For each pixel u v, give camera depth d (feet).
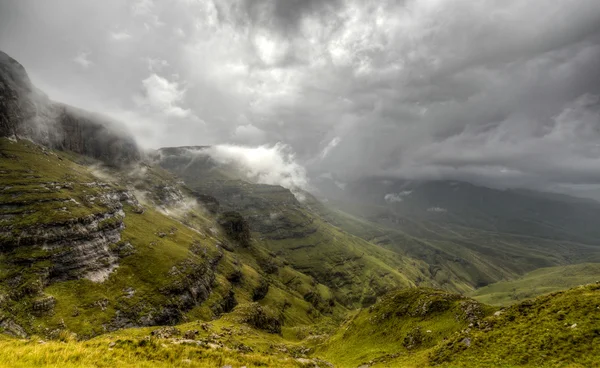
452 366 160.04
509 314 189.47
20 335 397.39
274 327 541.75
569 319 153.07
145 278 655.35
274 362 125.59
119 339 107.14
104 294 554.46
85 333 454.40
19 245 528.63
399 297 378.12
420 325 306.96
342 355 331.77
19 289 461.78
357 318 411.54
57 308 472.44
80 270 568.41
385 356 281.74
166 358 100.89
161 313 585.63
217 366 104.37
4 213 572.10
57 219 595.06
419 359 202.59
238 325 396.57
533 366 134.31
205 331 265.75
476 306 284.00
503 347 158.40
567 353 133.28
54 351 84.53
